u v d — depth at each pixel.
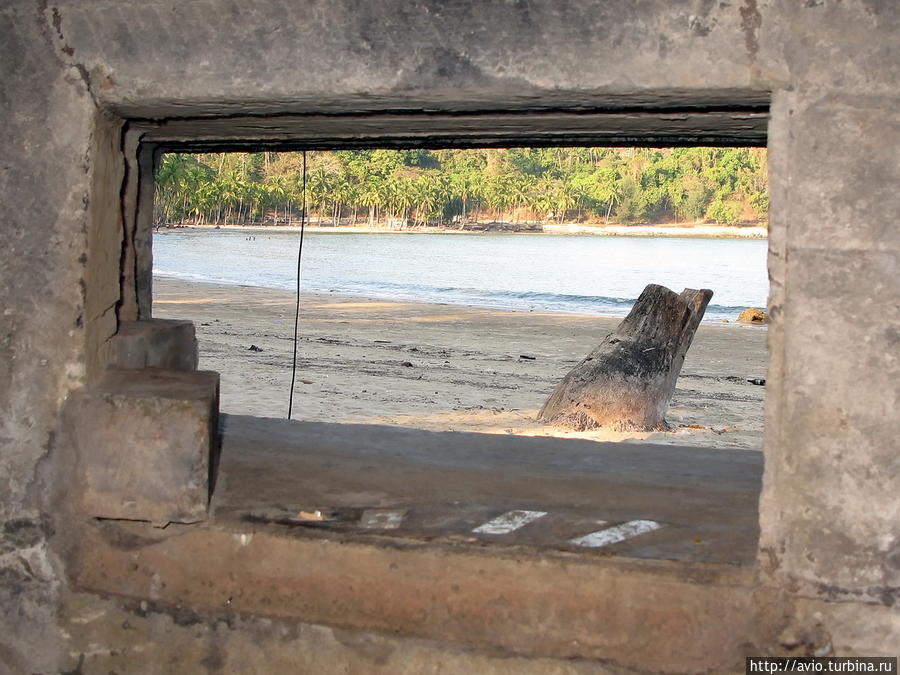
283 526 2.88
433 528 2.91
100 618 2.97
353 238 93.19
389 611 2.79
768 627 2.55
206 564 2.90
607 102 2.66
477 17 2.60
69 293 2.89
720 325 22.39
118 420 2.89
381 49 2.66
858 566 2.48
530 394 10.84
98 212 2.93
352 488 3.31
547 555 2.70
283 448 3.79
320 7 2.68
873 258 2.39
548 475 3.54
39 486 2.96
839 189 2.40
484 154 147.62
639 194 134.00
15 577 3.00
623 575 2.64
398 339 16.61
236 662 2.89
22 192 2.88
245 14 2.72
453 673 2.75
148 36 2.77
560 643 2.69
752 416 9.95
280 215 124.00
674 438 8.06
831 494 2.47
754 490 3.41
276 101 2.78
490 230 123.19
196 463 2.87
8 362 2.93
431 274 45.94
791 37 2.39
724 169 133.75
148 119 3.08
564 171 145.88
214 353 13.18
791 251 2.44
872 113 2.36
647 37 2.49
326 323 19.14
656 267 56.66
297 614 2.85
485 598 2.73
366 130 3.38
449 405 9.88
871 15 2.34
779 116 2.43
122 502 2.89
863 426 2.43
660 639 2.62
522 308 26.70
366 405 9.75
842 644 2.50
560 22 2.55
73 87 2.82
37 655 3.02
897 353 2.40
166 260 50.50
